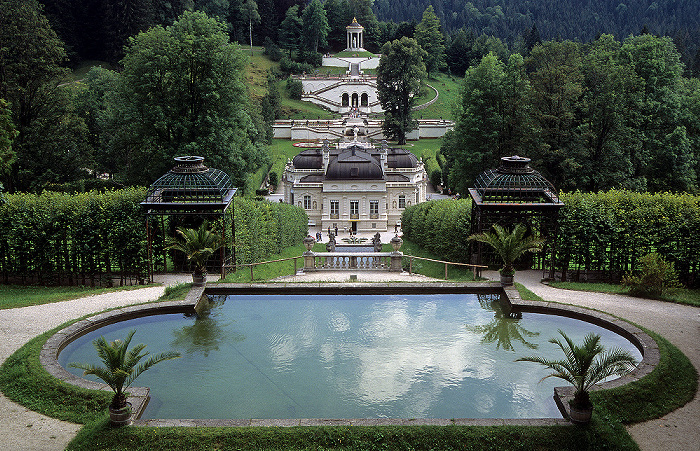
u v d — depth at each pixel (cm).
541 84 6303
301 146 14238
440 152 12962
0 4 6216
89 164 6788
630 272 3353
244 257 4072
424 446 1728
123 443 1725
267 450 1706
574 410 1798
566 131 6081
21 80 6122
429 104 17675
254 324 2741
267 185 11375
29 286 3531
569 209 3497
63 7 15588
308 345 2506
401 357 2391
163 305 2808
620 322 2562
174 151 5666
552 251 3359
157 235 3700
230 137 5994
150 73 5669
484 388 2131
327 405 2014
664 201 3450
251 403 2022
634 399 1914
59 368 2125
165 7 17138
